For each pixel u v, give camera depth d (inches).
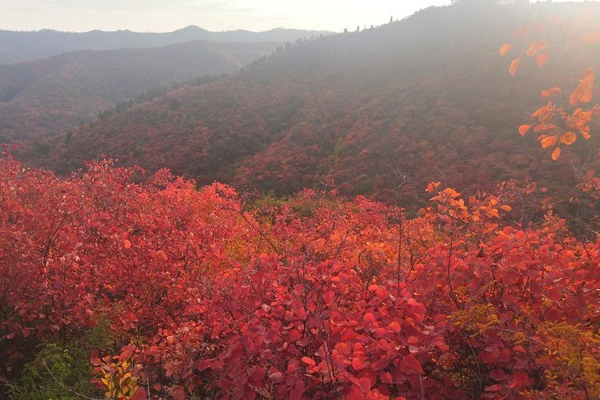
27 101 7450.8
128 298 187.0
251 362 127.8
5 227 191.0
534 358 103.0
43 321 172.6
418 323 119.9
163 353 137.5
